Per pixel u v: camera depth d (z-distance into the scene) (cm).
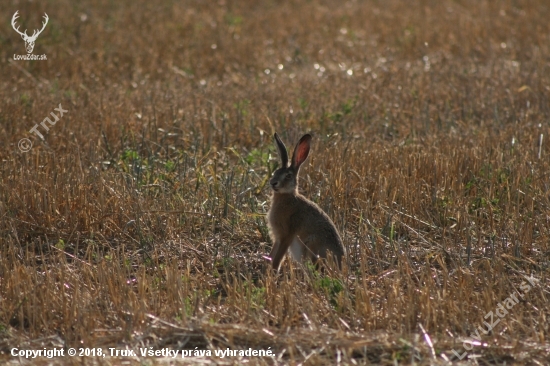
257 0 4197
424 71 2694
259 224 1438
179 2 4025
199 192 1548
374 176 1590
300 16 3797
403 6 4044
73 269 1248
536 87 2388
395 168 1606
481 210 1472
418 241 1396
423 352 932
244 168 1688
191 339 980
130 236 1390
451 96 2342
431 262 1302
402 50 3144
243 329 984
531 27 3378
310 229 1272
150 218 1437
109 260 1243
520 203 1519
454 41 3209
